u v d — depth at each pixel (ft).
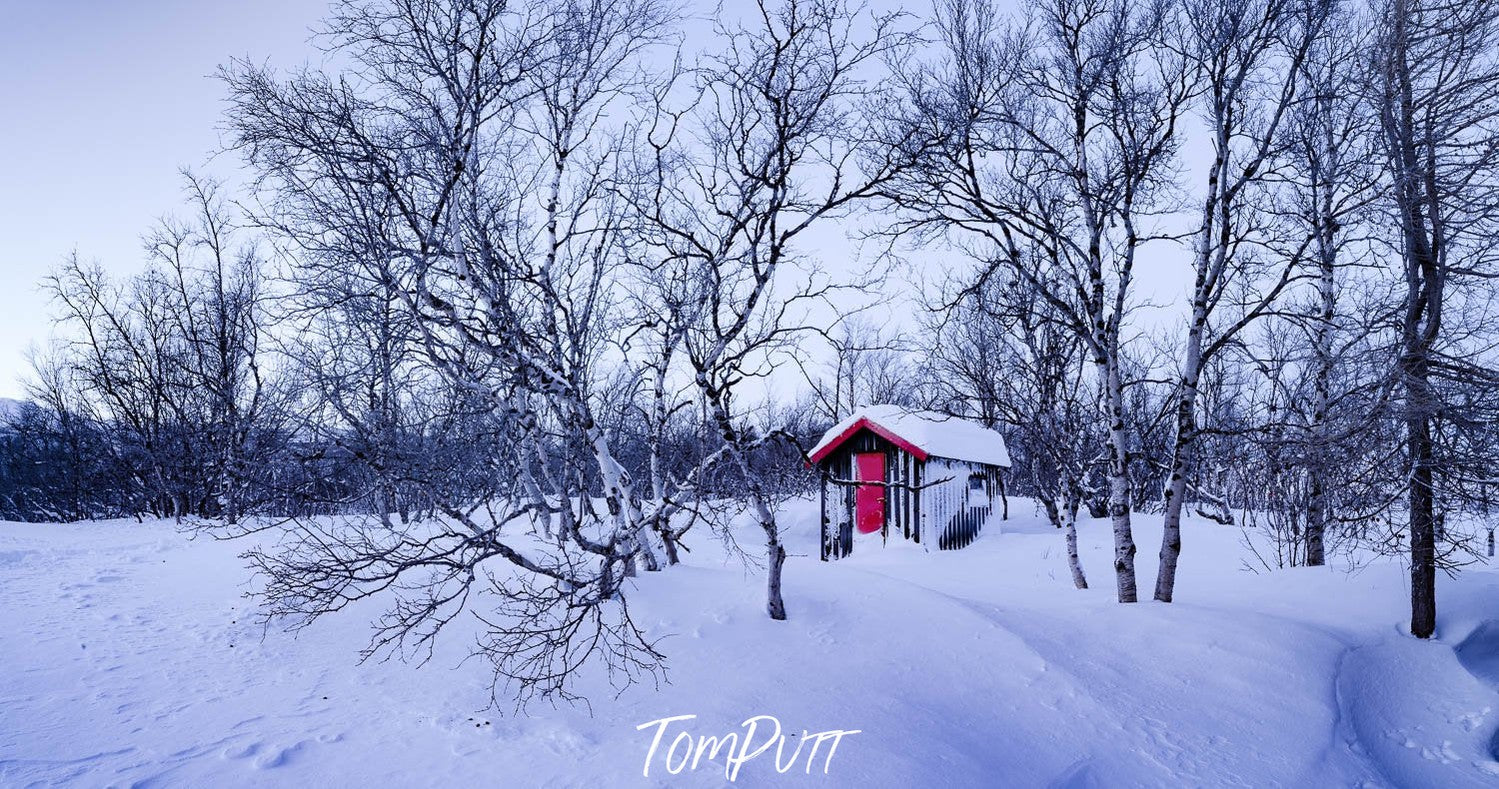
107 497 118.62
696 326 35.24
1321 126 44.70
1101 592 45.83
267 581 38.29
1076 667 30.48
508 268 32.09
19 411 127.65
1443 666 33.53
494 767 19.52
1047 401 59.62
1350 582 43.11
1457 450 34.50
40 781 17.11
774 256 31.04
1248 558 59.06
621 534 28.40
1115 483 40.45
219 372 92.94
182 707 22.57
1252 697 29.04
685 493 31.83
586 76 32.89
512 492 47.93
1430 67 35.94
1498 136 33.19
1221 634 33.94
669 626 30.91
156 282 97.81
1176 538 40.16
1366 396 35.94
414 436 38.06
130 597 37.60
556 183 33.81
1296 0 37.17
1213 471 85.40
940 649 30.40
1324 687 29.96
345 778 18.47
